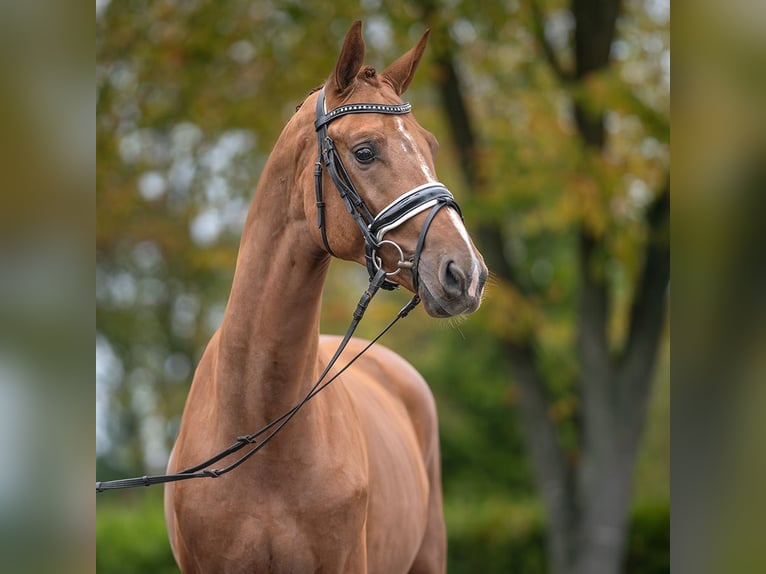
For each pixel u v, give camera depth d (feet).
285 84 49.90
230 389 17.81
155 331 91.81
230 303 18.19
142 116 53.47
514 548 63.00
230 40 49.90
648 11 50.19
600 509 51.98
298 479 17.62
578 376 57.26
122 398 93.35
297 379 17.66
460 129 51.19
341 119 16.97
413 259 15.80
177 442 19.84
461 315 15.56
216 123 52.31
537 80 50.19
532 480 83.51
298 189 17.51
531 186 46.44
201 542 18.02
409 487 22.74
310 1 47.62
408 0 47.75
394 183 16.21
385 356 27.37
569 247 76.59
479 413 84.23
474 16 48.06
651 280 51.31
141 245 73.41
